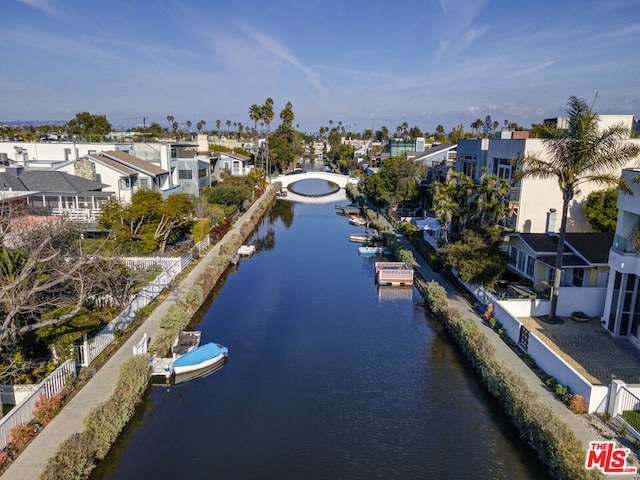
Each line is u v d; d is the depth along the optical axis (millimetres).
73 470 15219
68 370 20375
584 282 30688
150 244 39438
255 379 24438
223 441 19344
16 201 39969
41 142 61219
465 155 51375
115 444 19000
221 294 37812
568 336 26078
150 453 18500
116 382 20688
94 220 43625
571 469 15281
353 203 90438
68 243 30109
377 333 30406
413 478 17234
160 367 23609
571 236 33250
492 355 23484
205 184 73062
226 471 17562
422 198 68875
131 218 39875
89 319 25859
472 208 37156
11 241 29609
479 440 19406
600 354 23891
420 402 22312
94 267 27250
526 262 34469
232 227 59156
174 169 64750
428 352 27609
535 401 18781
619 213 26000
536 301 28797
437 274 41281
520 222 36312
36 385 18641
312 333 30344
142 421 20688
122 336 25891
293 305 35531
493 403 22078
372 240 56812
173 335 26719
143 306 29391
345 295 38031
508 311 27562
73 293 26656
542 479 17062
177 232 44656
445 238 41750
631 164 35156
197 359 24656
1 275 20922
